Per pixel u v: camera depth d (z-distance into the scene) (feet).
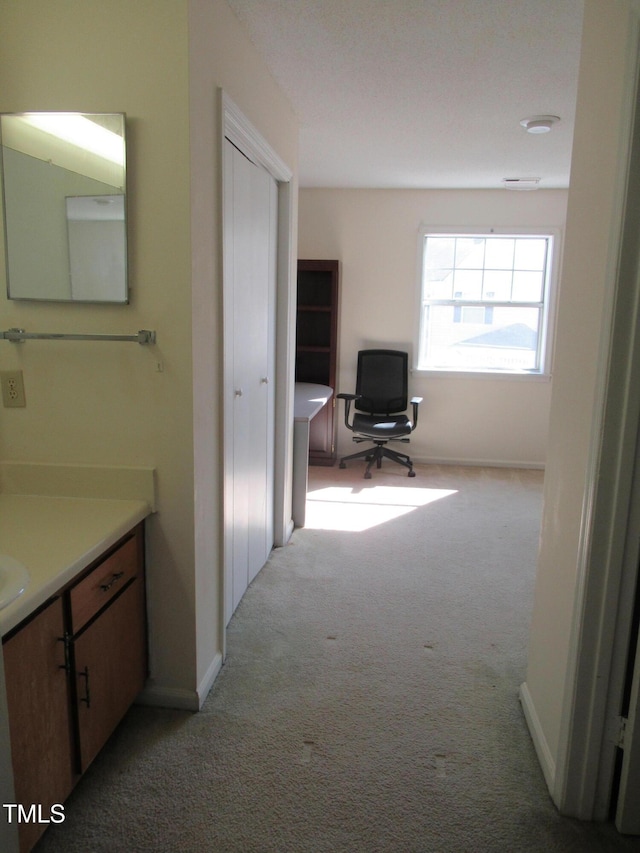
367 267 17.97
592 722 5.34
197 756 6.17
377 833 5.32
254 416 9.61
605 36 5.30
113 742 6.35
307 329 18.29
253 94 8.10
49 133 5.99
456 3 6.89
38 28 5.89
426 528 13.03
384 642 8.43
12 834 3.87
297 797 5.69
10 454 6.63
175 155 5.90
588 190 5.65
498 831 5.39
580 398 5.65
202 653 7.06
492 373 18.07
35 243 6.18
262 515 10.59
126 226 6.04
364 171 15.15
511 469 18.30
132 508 6.25
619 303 4.76
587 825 5.49
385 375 17.71
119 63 5.84
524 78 9.02
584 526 5.20
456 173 15.23
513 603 9.65
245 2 6.91
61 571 4.75
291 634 8.57
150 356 6.26
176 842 5.16
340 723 6.75
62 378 6.43
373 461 18.04
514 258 17.87
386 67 8.71
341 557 11.34
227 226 7.68
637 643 5.11
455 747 6.44
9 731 4.20
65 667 5.06
